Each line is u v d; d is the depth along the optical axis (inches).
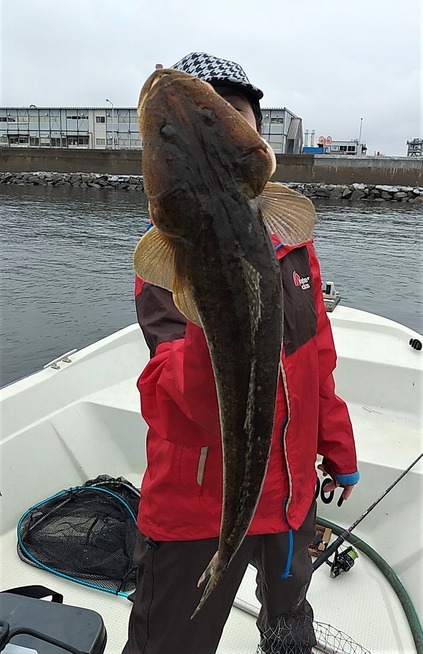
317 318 67.2
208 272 37.2
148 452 63.0
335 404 72.2
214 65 59.7
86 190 1536.7
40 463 113.3
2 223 872.3
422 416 134.5
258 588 73.5
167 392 47.3
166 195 37.3
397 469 108.4
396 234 844.0
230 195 37.6
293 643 67.7
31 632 55.1
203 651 63.3
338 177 1579.7
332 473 73.6
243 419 38.5
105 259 617.0
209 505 58.1
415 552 95.5
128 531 100.8
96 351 144.1
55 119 2465.6
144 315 58.2
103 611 89.7
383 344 154.1
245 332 37.4
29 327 380.8
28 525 103.0
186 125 38.1
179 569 60.2
